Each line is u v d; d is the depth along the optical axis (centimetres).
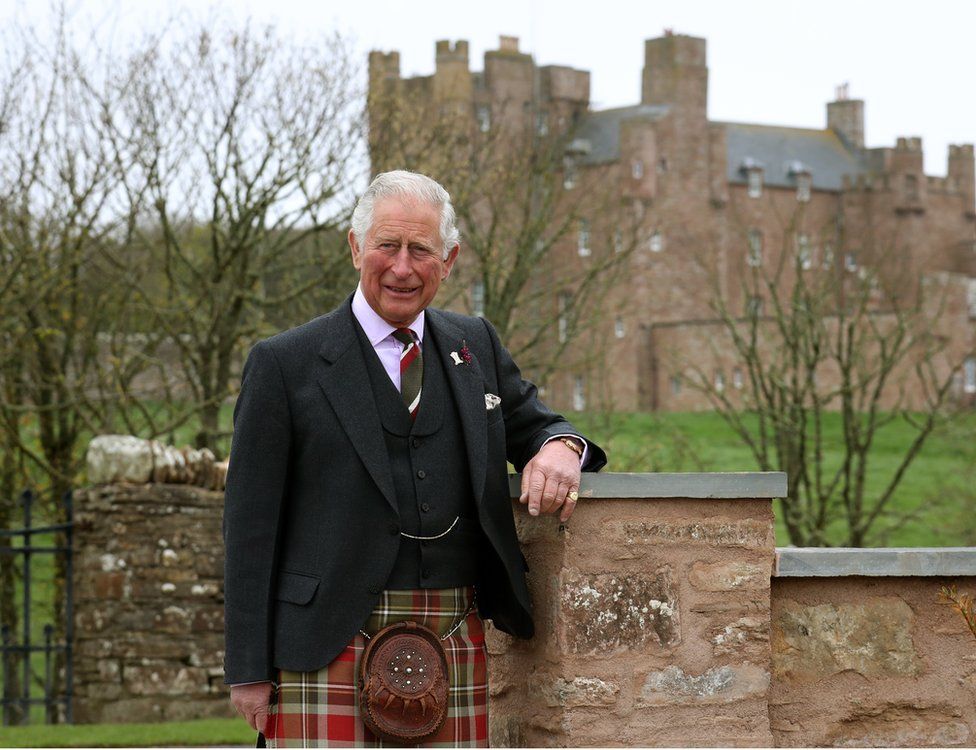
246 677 332
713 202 7581
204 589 1054
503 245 1912
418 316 358
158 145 1489
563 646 373
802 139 8538
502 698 409
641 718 377
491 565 358
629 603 378
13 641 1241
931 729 417
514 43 6994
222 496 1070
